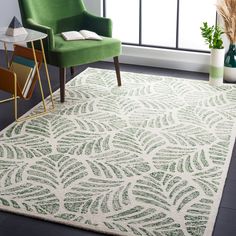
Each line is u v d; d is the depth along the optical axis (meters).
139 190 2.64
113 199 2.56
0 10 5.21
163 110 3.70
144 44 4.88
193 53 4.65
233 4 4.08
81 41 3.99
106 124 3.46
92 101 3.89
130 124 3.46
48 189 2.65
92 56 3.93
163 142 3.18
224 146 3.13
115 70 4.50
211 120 3.51
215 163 2.92
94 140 3.22
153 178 2.76
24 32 3.62
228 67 4.28
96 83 4.31
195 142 3.18
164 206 2.50
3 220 2.42
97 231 2.32
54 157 3.00
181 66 4.70
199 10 4.88
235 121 3.50
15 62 3.72
